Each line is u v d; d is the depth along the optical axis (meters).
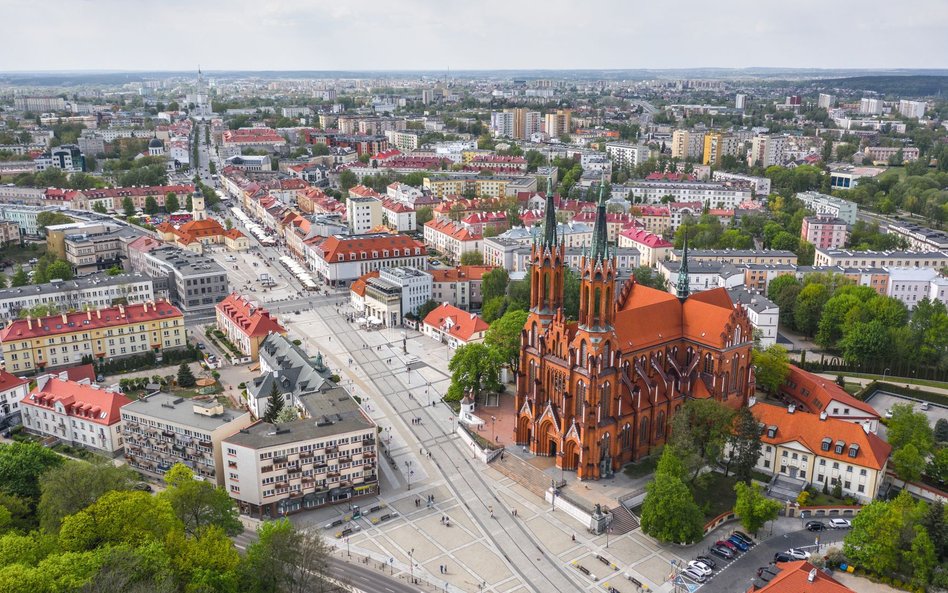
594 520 155.12
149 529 126.94
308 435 163.88
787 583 110.00
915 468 166.62
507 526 158.75
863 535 139.50
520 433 188.38
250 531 156.62
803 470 171.12
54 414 194.62
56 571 107.69
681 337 190.00
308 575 131.12
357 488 169.00
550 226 176.12
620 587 138.75
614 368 169.50
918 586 133.25
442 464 184.25
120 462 185.62
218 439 171.75
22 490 150.25
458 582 140.88
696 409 167.50
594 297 163.88
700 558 145.25
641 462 180.75
